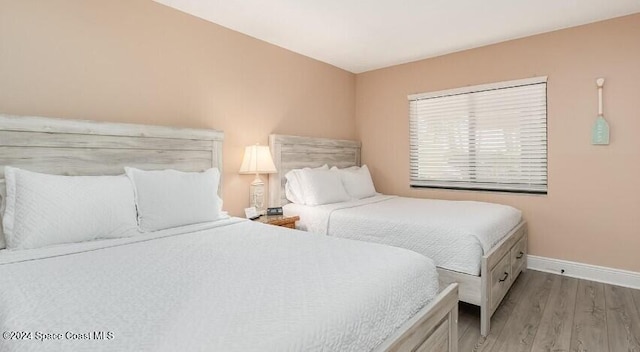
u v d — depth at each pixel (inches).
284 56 142.6
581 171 121.8
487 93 142.6
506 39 134.3
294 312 39.7
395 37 131.5
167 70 104.1
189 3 102.9
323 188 133.3
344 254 62.4
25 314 38.7
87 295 43.9
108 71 91.4
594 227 120.0
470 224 93.4
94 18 88.7
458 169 152.0
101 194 74.2
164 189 85.4
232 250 65.2
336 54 151.8
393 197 155.3
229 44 121.5
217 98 117.9
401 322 52.5
